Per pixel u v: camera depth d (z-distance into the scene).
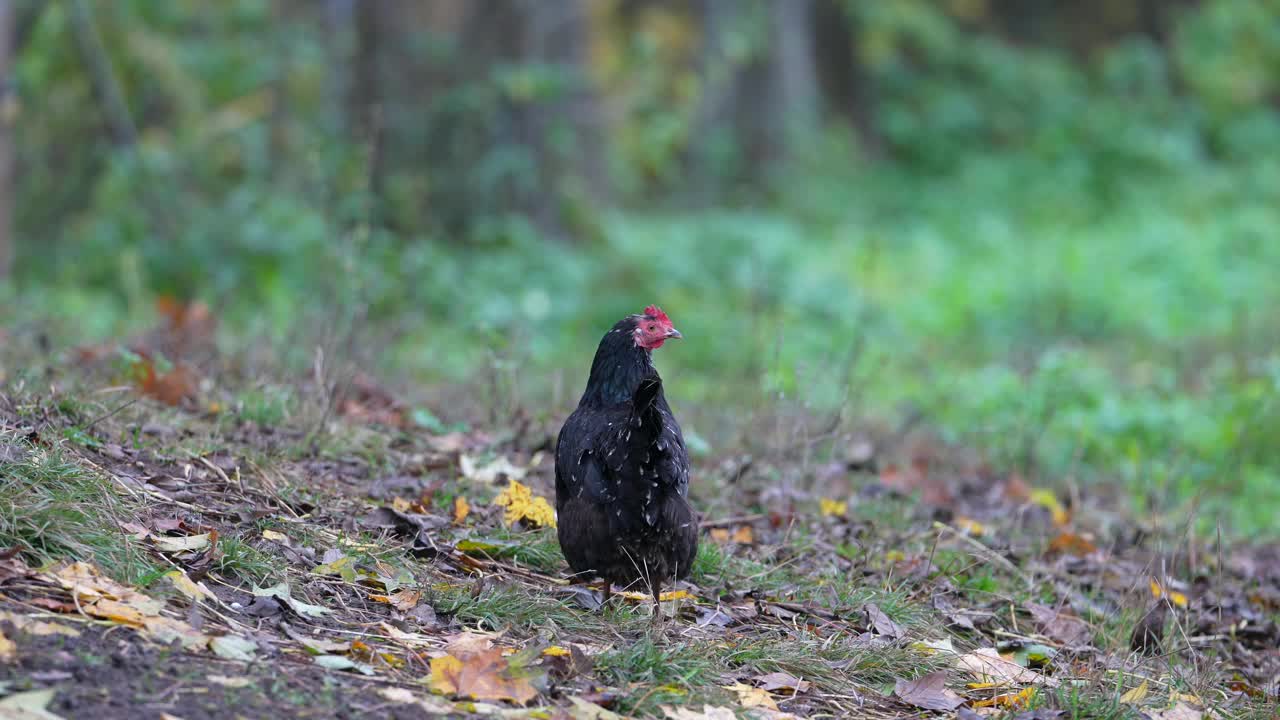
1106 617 8.31
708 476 10.12
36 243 21.88
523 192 23.67
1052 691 6.62
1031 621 8.27
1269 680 7.67
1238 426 13.50
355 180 21.20
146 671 5.35
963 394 15.39
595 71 26.12
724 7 37.38
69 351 10.86
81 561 6.08
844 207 36.72
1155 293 25.41
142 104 22.97
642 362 7.43
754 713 6.01
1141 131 39.72
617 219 25.47
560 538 7.15
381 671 5.86
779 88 38.31
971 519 10.28
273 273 18.80
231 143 22.95
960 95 42.72
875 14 43.34
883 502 10.39
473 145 23.66
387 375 12.49
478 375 12.70
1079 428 12.80
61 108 22.22
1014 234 32.94
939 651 7.17
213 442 8.48
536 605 6.89
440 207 23.44
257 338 12.94
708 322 20.19
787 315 20.09
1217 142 42.72
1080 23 50.41
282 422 9.38
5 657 5.21
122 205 20.41
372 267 17.34
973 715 6.34
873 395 15.99
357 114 23.95
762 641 6.85
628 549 6.83
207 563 6.55
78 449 7.53
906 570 8.64
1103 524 10.61
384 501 8.36
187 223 19.98
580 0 24.89
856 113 44.59
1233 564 10.20
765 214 35.28
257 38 24.44
